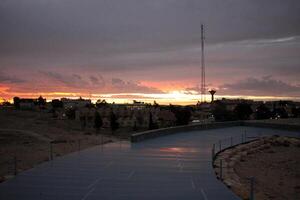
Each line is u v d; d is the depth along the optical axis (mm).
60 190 11641
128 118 134500
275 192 16391
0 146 31734
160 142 26625
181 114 92812
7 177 13766
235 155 23359
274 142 31172
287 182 18484
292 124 39688
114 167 15789
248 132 37250
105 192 11414
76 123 110562
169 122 112312
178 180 13305
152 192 11484
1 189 11758
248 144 28547
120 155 19500
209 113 71000
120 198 10734
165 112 124062
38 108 176250
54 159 18109
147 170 15203
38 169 15273
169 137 30844
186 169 15500
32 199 10602
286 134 35750
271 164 23109
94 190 11672
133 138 26219
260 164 22859
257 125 44844
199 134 34188
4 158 22797
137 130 104250
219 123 43344
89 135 46125
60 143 31766
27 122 79688
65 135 44906
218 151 22391
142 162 17219
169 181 13109
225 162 19016
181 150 21875
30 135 45188
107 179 13312
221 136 32125
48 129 60156
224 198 10797
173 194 11227
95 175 14062
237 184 13375
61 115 146875
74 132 55406
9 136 43719
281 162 23844
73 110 152000
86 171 14875
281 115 85688
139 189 11875
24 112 133375
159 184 12625
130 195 11078
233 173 15953
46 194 11156
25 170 15602
